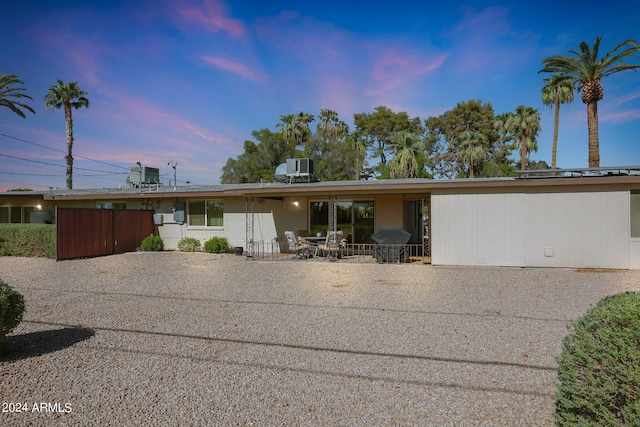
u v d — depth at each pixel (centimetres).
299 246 1317
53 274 996
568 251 1044
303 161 1577
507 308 609
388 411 287
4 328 406
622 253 1008
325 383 337
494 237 1094
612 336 197
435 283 844
